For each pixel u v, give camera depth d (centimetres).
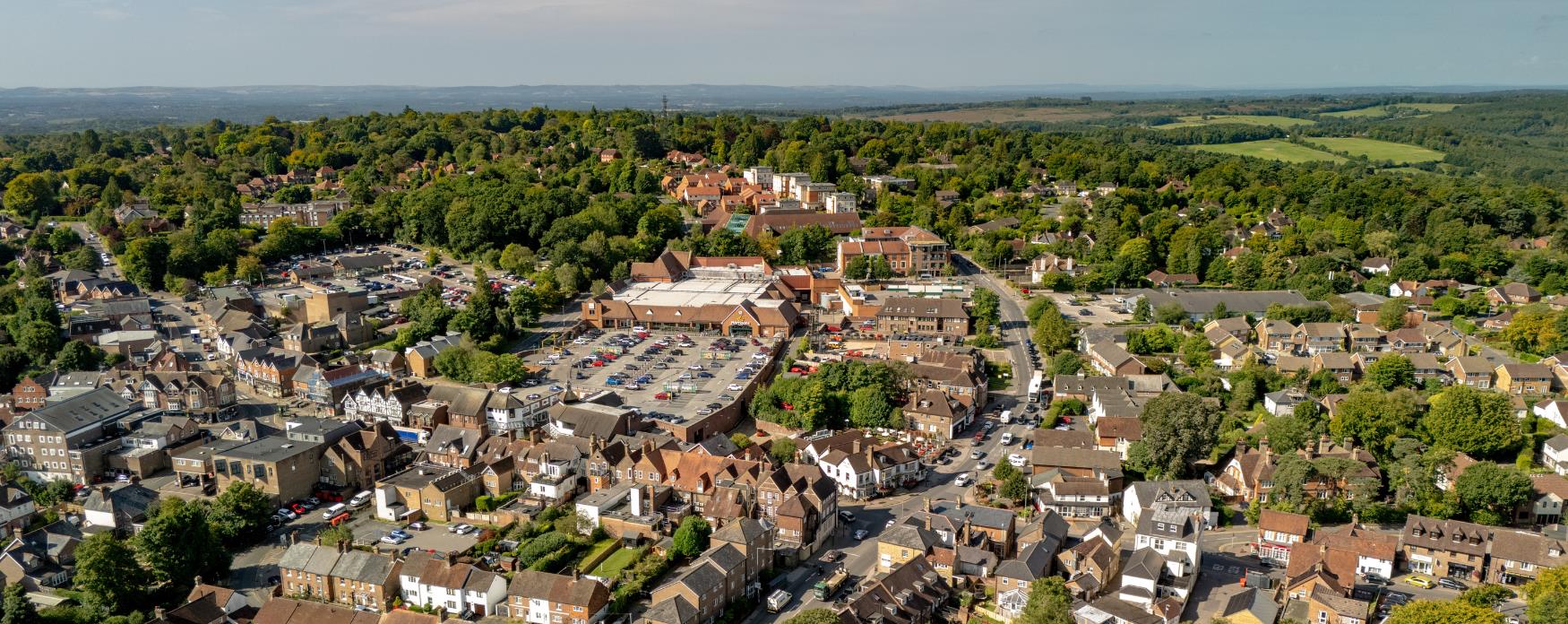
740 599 14912
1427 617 13138
